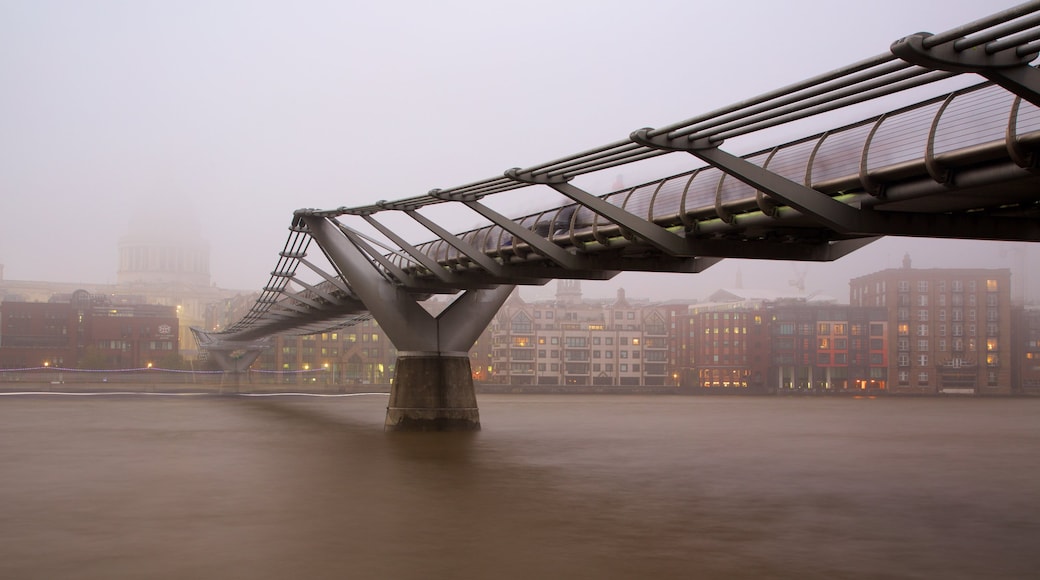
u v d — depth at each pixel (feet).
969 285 626.23
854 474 106.01
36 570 55.62
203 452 125.90
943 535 66.28
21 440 147.95
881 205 66.49
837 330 631.97
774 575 54.08
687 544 62.59
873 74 48.42
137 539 64.44
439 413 143.74
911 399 498.28
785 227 80.89
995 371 622.13
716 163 64.75
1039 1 38.24
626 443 146.82
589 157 74.79
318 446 132.36
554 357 615.57
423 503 80.07
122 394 373.40
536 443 141.08
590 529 68.08
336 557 58.70
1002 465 119.34
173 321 634.84
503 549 60.95
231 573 54.70
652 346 631.56
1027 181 56.44
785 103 54.60
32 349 604.90
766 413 279.08
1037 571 55.42
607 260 101.24
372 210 126.82
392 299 141.90
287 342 571.28
